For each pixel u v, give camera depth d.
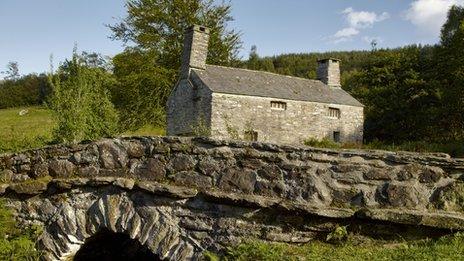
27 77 71.56
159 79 30.78
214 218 7.32
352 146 24.58
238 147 7.44
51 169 8.70
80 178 8.30
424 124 30.92
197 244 7.37
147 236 7.70
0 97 64.94
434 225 6.34
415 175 6.83
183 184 7.59
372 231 6.74
